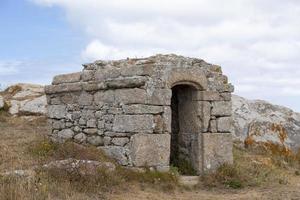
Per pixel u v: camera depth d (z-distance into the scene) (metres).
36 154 15.20
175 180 13.94
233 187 14.14
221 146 15.50
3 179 11.34
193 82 15.17
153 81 14.29
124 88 14.47
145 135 13.99
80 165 12.68
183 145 15.92
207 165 15.15
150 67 14.30
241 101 22.53
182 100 16.03
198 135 15.27
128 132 14.19
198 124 15.30
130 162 13.98
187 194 13.16
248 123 21.20
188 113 15.72
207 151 15.18
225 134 15.66
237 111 21.73
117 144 14.52
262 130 20.88
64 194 11.04
